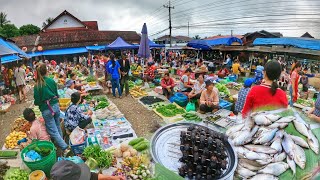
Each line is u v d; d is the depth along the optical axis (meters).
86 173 2.11
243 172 2.29
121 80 10.15
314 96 10.05
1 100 9.52
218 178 2.34
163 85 9.34
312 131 2.48
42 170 3.83
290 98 7.55
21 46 30.67
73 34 35.03
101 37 35.78
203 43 17.78
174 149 2.75
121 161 3.71
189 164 2.53
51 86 4.97
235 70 14.78
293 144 2.22
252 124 2.53
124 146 3.91
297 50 14.12
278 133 2.31
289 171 2.07
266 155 2.26
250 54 20.45
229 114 5.73
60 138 5.07
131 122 6.94
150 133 5.23
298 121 2.38
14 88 12.11
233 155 2.48
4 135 6.48
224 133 2.77
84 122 5.61
